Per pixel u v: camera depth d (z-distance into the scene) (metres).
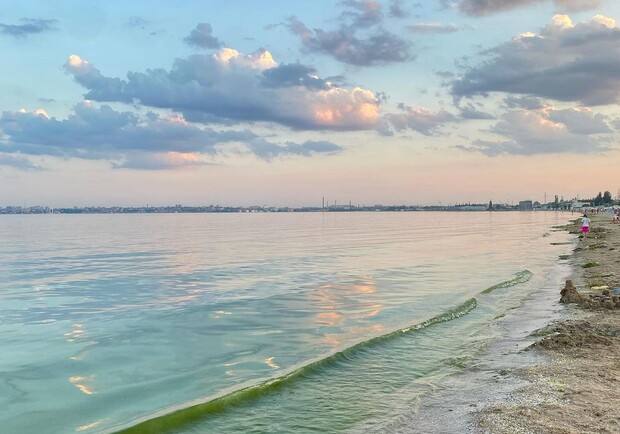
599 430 7.23
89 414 8.88
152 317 17.42
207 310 18.53
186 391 9.95
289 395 9.45
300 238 70.06
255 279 27.30
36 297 22.14
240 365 11.62
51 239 72.94
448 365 11.12
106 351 13.08
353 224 138.88
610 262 29.27
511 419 7.78
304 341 13.73
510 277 25.91
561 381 9.51
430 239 64.94
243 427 8.05
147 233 91.50
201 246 55.44
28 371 11.45
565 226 99.12
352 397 9.29
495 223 138.62
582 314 15.57
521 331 13.88
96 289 24.34
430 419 8.09
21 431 8.18
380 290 22.58
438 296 20.47
